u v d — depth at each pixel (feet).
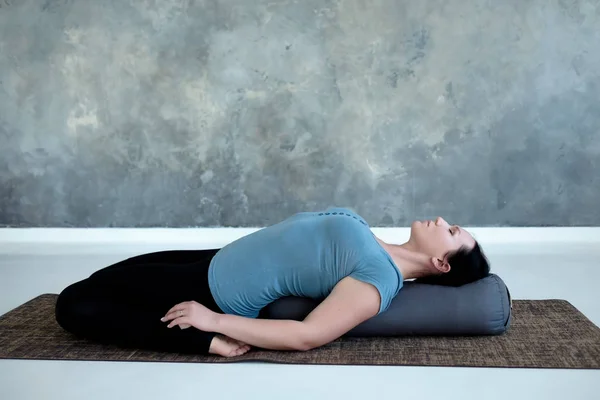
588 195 18.07
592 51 17.67
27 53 18.29
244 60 18.06
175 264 10.07
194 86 18.19
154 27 18.08
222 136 18.28
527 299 12.46
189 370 9.11
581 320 10.92
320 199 18.34
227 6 17.97
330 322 9.09
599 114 17.84
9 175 18.57
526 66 17.79
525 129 17.94
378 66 17.92
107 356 9.53
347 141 18.15
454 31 17.76
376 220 18.33
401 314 9.98
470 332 10.14
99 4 18.08
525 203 18.15
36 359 9.47
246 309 9.72
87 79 18.29
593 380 8.75
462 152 18.06
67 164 18.52
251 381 8.77
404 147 18.10
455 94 17.90
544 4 17.62
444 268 9.98
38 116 18.44
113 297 9.71
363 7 17.79
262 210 18.44
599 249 17.17
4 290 13.42
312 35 17.90
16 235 18.61
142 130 18.35
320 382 8.73
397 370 9.07
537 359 9.36
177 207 18.52
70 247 17.75
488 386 8.60
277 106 18.15
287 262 9.54
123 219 18.56
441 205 18.22
